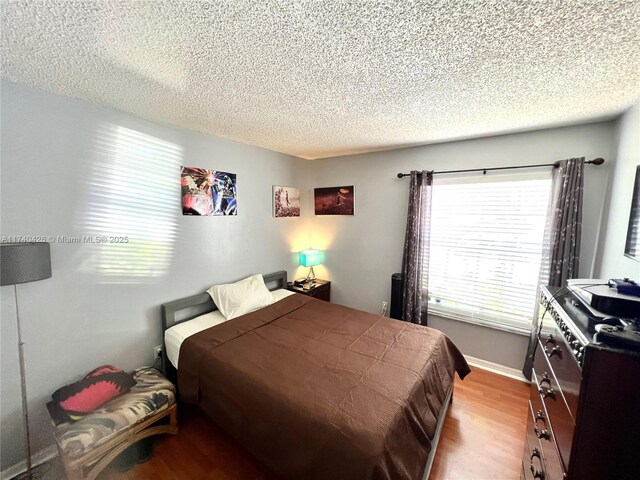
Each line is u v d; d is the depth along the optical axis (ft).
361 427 3.95
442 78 4.80
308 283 11.99
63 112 5.58
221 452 5.78
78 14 3.17
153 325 7.39
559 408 3.54
